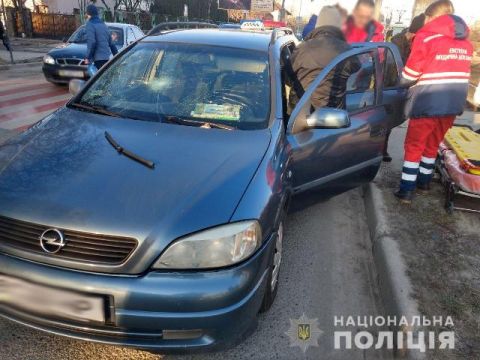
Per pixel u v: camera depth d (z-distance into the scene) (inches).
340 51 133.9
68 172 86.3
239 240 78.4
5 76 414.6
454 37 147.1
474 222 156.0
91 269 74.9
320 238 149.3
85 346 92.9
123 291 73.6
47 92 344.5
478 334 100.8
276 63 127.3
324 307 113.4
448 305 109.0
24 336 93.6
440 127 163.5
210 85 120.6
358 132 141.6
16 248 77.4
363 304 116.3
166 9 1219.2
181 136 101.7
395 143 254.1
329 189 143.4
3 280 77.8
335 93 133.6
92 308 74.9
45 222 76.3
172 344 77.7
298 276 125.6
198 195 81.3
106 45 316.8
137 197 80.1
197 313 75.4
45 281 75.1
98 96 122.5
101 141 98.0
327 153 130.5
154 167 88.4
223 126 108.0
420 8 262.5
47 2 1115.9
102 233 75.0
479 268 127.6
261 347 97.7
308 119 118.0
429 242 139.6
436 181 191.6
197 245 76.2
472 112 335.3
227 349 96.0
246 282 79.0
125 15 943.0
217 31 147.2
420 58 148.9
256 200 84.0
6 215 78.5
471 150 168.7
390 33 468.8
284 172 103.6
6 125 244.7
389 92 167.6
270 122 111.7
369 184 186.2
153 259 75.2
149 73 126.3
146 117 111.5
